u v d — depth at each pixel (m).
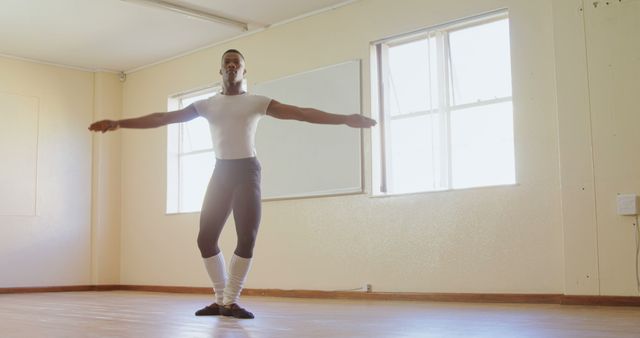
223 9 6.81
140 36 7.69
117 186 9.02
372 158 6.20
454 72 5.89
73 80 8.87
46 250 8.42
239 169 3.81
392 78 6.33
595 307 4.61
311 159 6.66
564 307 4.65
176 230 8.23
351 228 6.32
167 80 8.57
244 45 7.56
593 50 4.90
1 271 8.03
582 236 4.84
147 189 8.70
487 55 5.71
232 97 3.88
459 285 5.54
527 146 5.27
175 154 8.52
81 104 8.91
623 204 4.66
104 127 3.71
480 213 5.47
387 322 3.68
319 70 6.71
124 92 9.16
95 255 8.78
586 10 4.95
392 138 6.27
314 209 6.63
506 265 5.29
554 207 5.09
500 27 5.66
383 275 6.04
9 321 4.02
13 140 8.27
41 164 8.47
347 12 6.56
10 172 8.20
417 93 6.14
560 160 4.98
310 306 5.14
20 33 7.52
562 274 5.01
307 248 6.65
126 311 4.84
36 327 3.59
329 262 6.46
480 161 5.66
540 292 5.11
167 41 7.87
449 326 3.43
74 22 7.21
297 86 6.90
